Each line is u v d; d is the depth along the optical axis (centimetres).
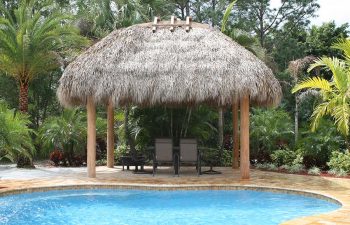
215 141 2227
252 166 1817
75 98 1394
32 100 2506
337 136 1647
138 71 1341
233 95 1306
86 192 1198
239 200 1101
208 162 1897
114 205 1046
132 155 1695
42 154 2106
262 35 4078
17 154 1778
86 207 1025
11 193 1115
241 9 4003
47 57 1756
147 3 2458
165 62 1359
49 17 1733
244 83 1291
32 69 1741
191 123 2006
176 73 1331
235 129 1717
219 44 1400
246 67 1319
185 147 1459
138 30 1474
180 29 1472
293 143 2011
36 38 1700
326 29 3191
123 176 1432
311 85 1549
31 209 999
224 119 2461
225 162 1883
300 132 1928
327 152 1634
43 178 1359
